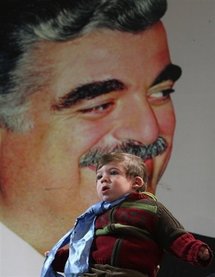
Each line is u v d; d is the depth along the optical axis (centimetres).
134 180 255
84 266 239
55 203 467
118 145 475
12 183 465
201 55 495
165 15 496
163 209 245
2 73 474
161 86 489
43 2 482
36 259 461
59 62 478
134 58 487
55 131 472
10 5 480
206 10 498
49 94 475
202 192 480
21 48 476
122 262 235
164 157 481
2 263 458
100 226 246
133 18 491
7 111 471
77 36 482
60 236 463
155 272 244
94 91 479
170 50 494
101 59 482
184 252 230
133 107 482
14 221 463
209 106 490
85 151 472
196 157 484
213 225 475
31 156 468
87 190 469
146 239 239
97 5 488
